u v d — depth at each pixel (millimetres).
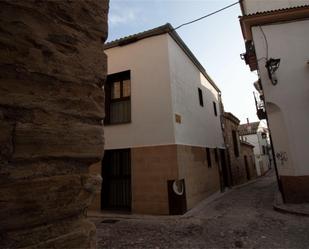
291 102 7410
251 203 8234
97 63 1310
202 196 8781
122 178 7898
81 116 1154
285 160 7355
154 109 7508
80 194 1074
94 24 1340
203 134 10469
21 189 857
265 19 8164
